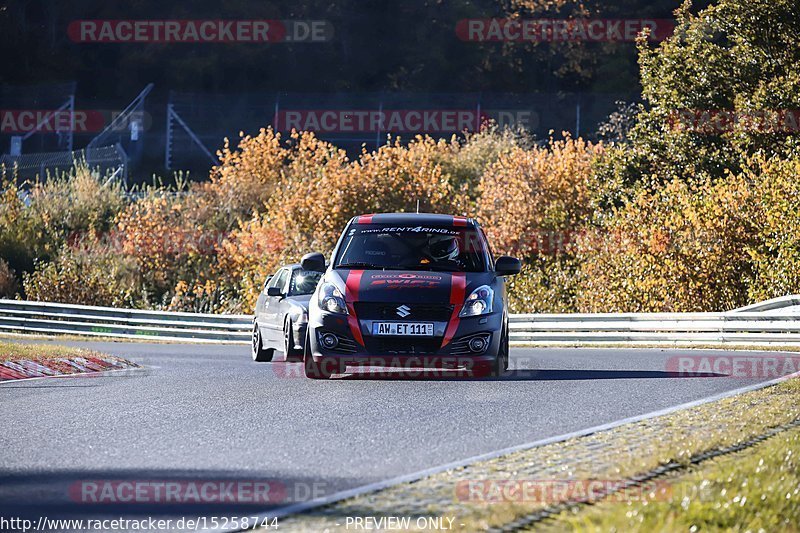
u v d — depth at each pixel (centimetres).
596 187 16412
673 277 11931
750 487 2030
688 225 12069
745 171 12838
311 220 16550
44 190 19075
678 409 3288
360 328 4188
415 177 17138
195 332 10756
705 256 11806
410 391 3900
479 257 4566
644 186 15388
